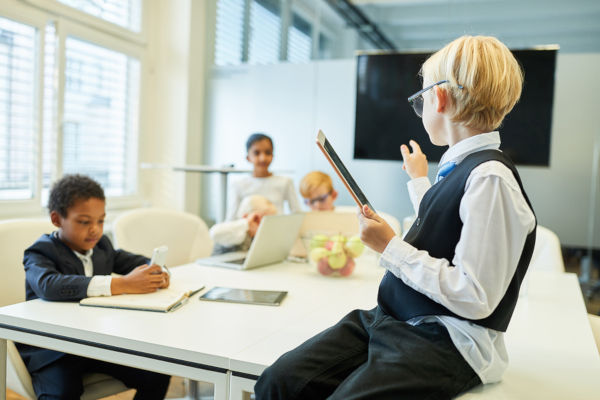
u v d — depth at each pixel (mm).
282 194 3145
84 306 1329
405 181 3529
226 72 4020
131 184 3848
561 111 3176
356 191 1005
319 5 3709
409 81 3463
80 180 1563
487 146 950
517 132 3248
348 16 3621
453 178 927
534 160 3229
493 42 956
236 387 1017
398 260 923
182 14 3887
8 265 1631
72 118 3283
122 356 1111
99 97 3510
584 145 3137
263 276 1813
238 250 2223
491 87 917
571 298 1626
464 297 846
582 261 3162
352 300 1513
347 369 958
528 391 934
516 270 916
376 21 3549
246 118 3965
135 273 1441
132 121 3830
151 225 2314
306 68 3775
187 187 3957
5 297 1614
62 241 1557
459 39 972
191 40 3912
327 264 1807
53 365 1406
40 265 1434
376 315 1027
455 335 902
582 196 3154
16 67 2898
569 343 1200
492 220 850
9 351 1312
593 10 3100
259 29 3904
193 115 3990
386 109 3531
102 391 1447
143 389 1573
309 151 3791
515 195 866
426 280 883
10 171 2908
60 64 3154
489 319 898
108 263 1706
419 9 3443
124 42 3654
